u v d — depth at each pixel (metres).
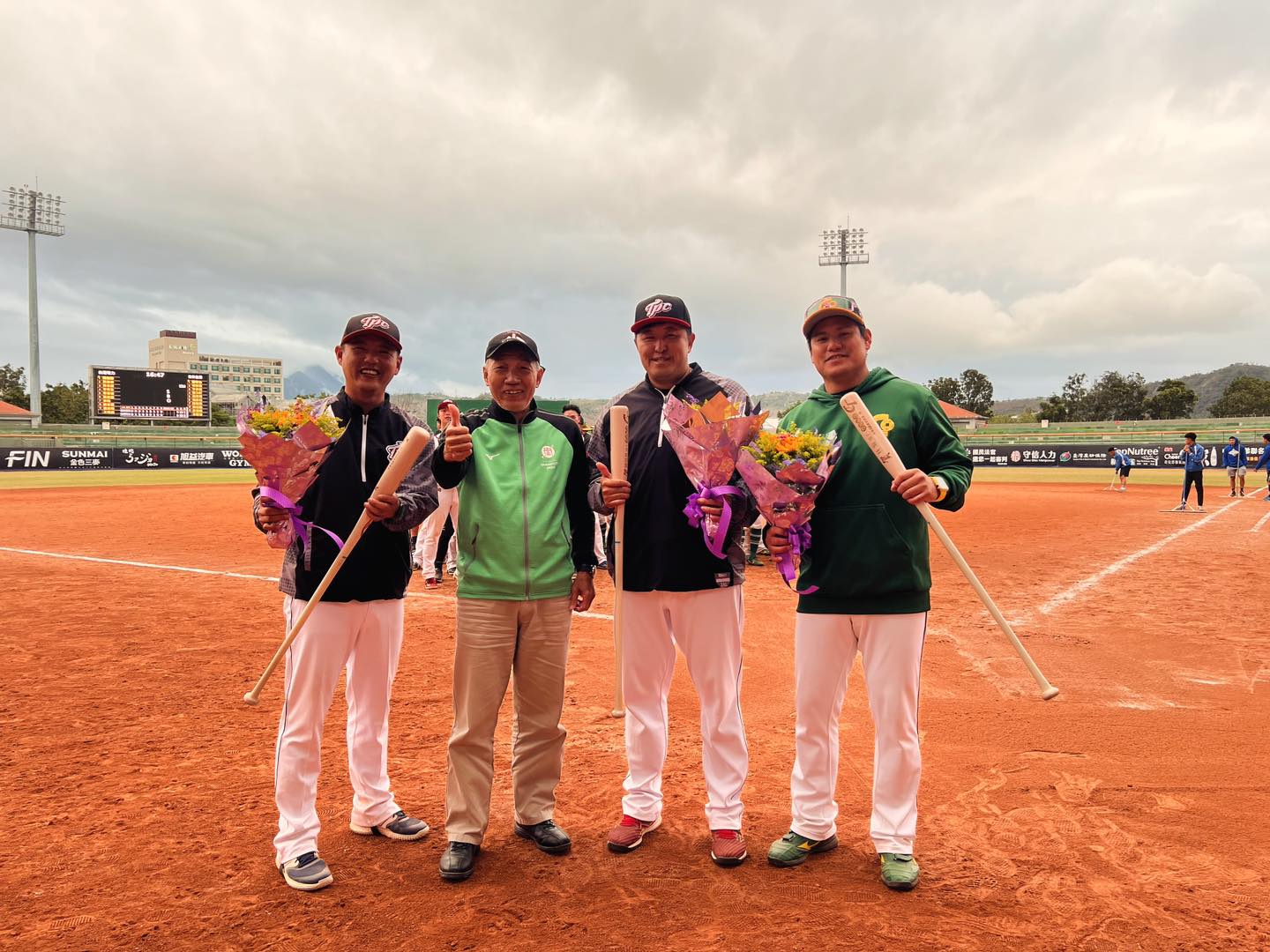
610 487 3.11
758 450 3.06
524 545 3.14
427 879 2.96
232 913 2.71
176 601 8.45
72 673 5.73
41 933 2.58
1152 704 5.01
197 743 4.41
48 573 10.36
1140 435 51.09
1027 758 4.14
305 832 2.95
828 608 3.06
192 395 51.03
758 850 3.20
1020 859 3.07
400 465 2.93
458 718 3.14
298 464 2.96
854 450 3.07
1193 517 18.58
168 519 17.64
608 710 5.01
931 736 4.48
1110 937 2.52
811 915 2.68
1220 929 2.57
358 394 3.25
